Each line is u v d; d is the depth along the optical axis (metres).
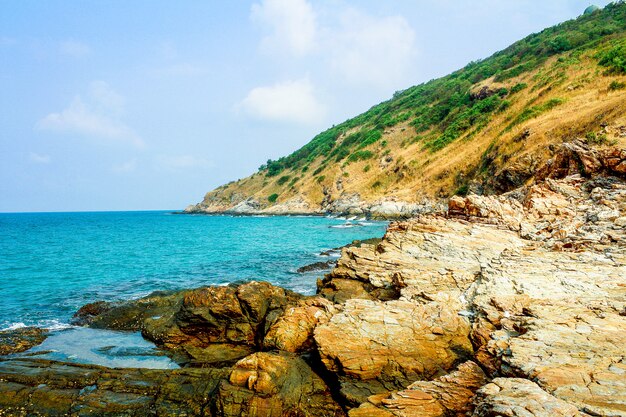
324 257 30.64
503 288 11.58
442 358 9.28
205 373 9.28
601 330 8.22
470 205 21.86
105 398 8.49
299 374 9.10
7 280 23.69
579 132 38.34
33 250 39.03
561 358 7.08
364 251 17.89
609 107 37.03
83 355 11.68
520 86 68.38
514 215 20.81
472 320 10.70
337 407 8.17
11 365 10.04
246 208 113.88
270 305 13.34
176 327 12.79
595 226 16.34
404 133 93.31
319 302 12.60
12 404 8.27
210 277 23.75
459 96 89.25
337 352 9.17
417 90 123.00
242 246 39.34
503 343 8.34
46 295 19.62
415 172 72.56
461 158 62.53
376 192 78.31
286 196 105.31
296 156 130.25
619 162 21.50
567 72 58.53
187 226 79.12
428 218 22.12
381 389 8.40
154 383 9.06
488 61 108.25
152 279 23.59
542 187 23.12
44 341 12.83
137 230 69.88
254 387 8.26
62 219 137.50
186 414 8.02
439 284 13.25
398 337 9.89
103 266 28.78
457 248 16.78
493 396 6.03
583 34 74.62
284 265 27.34
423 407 7.06
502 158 48.25
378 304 11.66
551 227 18.00
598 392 5.89
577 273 12.01
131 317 14.68
